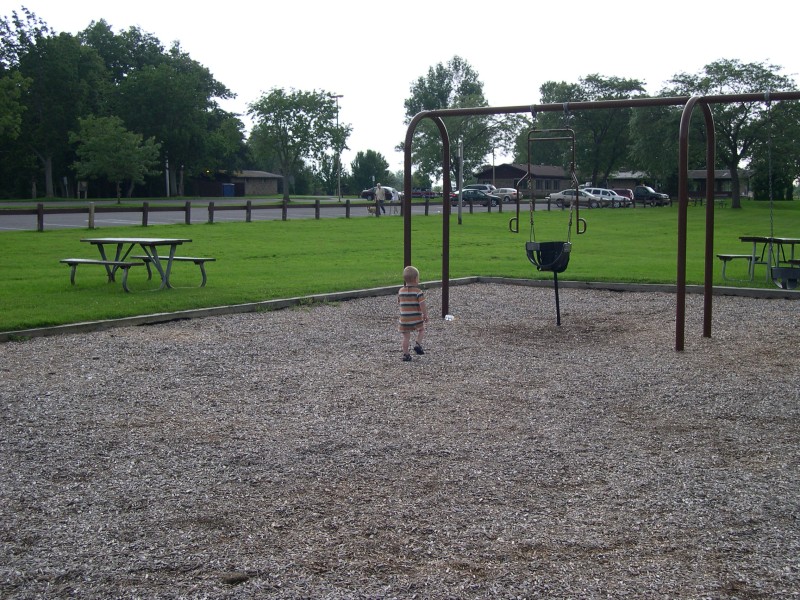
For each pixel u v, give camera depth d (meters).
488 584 4.25
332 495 5.49
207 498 5.42
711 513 5.19
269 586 4.22
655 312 13.62
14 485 5.64
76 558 4.54
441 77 118.94
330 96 69.56
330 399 8.01
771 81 60.25
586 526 4.98
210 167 91.56
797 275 14.57
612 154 90.31
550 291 16.30
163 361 9.63
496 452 6.41
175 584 4.24
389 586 4.22
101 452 6.37
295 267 19.98
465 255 23.78
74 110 79.25
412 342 10.94
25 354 9.94
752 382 8.75
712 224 11.30
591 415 7.49
